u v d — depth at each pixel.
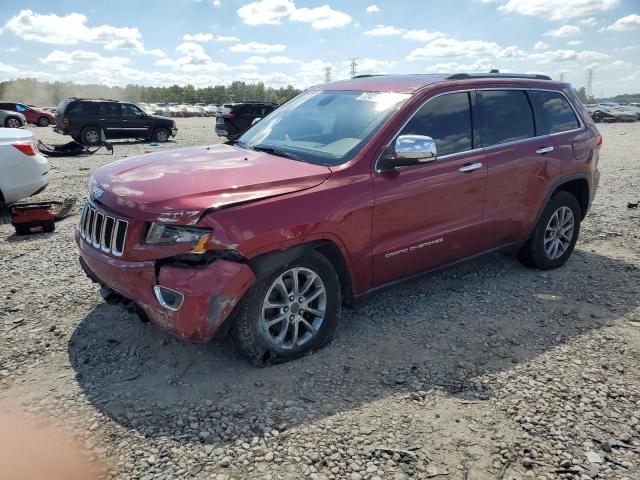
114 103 20.69
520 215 4.82
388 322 4.13
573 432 2.81
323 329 3.60
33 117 33.25
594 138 5.54
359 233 3.61
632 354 3.68
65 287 4.71
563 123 5.29
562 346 3.79
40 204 6.66
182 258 3.04
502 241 4.79
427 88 4.19
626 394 3.17
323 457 2.59
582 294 4.75
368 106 4.14
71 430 2.75
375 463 2.55
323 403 3.04
